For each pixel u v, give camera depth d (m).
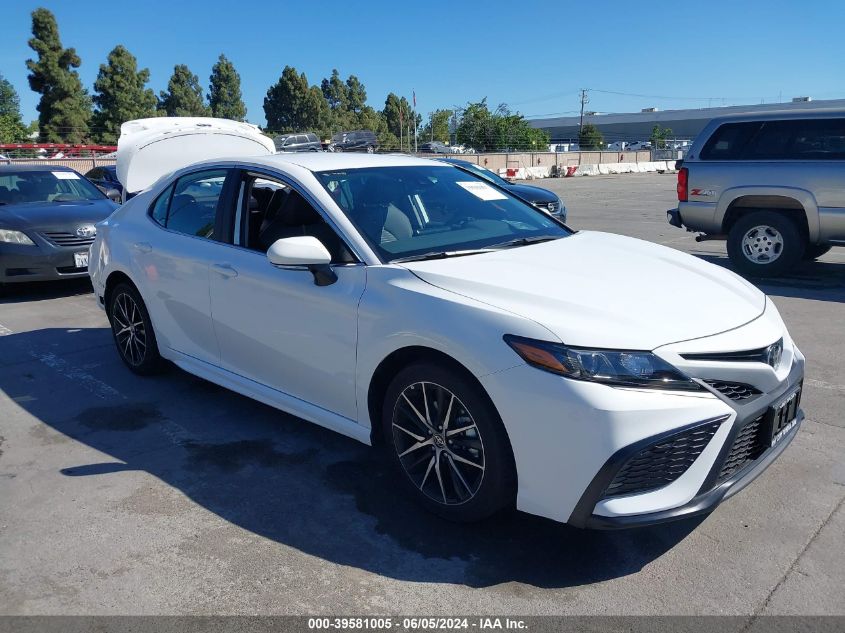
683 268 3.50
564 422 2.61
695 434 2.62
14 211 8.28
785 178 7.97
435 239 3.66
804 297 7.31
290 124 71.12
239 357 4.14
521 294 2.92
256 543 3.07
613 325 2.73
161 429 4.31
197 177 4.60
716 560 2.87
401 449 3.27
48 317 7.20
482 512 2.98
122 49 44.62
